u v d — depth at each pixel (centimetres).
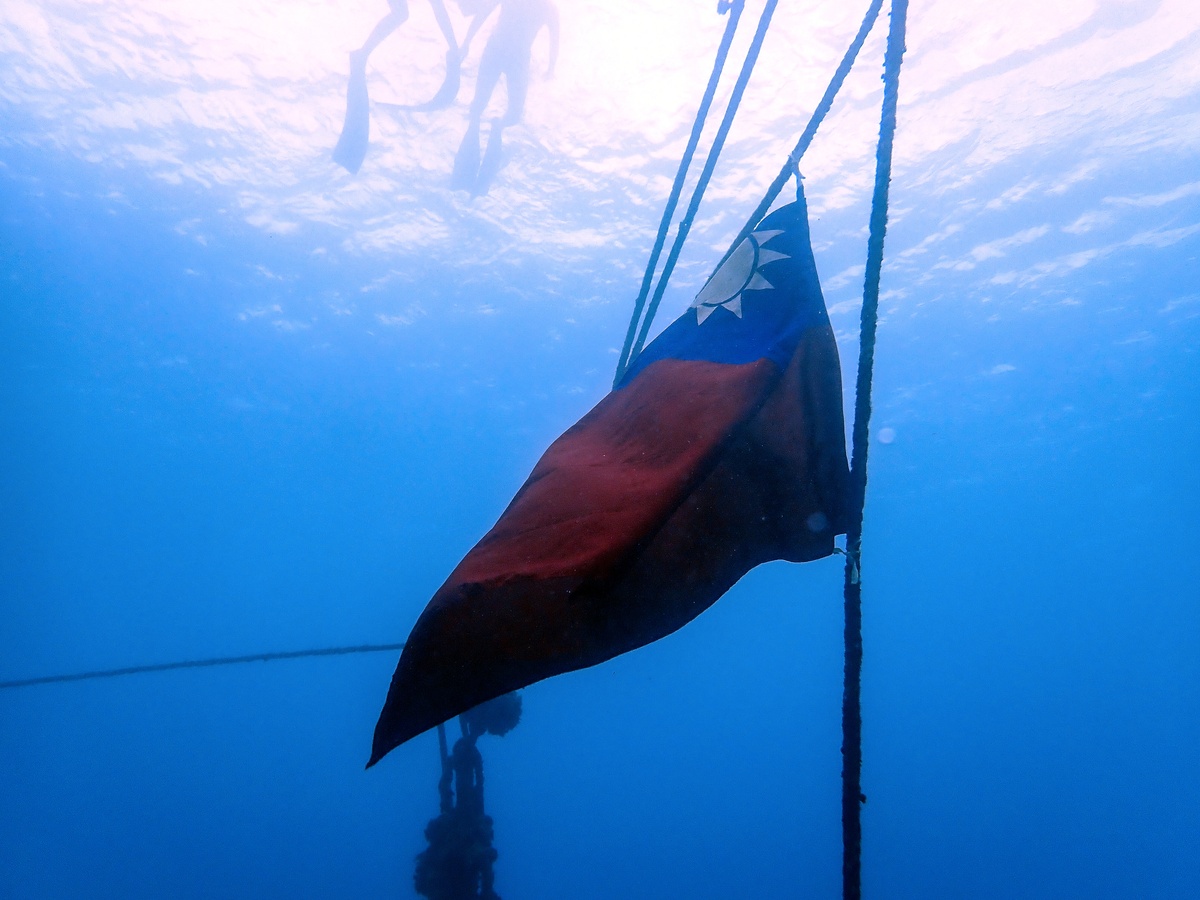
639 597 203
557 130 1426
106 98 1424
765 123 1367
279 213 1727
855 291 1861
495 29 991
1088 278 1819
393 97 1377
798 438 231
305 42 1283
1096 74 1262
